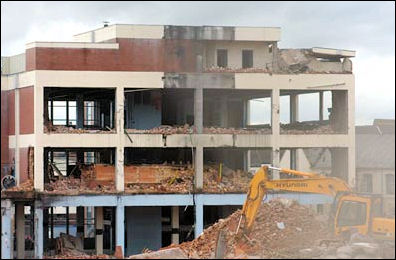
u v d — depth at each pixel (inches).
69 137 2228.1
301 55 2436.0
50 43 2219.5
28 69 2269.9
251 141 2336.4
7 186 2338.8
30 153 2266.2
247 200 1619.1
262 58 2438.5
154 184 2319.1
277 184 1590.8
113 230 2412.6
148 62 2272.4
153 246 2400.3
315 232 1744.6
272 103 2349.9
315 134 2380.7
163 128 2331.4
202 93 2311.8
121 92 2258.9
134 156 2465.6
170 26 2289.6
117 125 2261.3
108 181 2293.3
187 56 2295.8
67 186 2272.4
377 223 1482.5
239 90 2389.3
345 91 2404.0
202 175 2310.5
